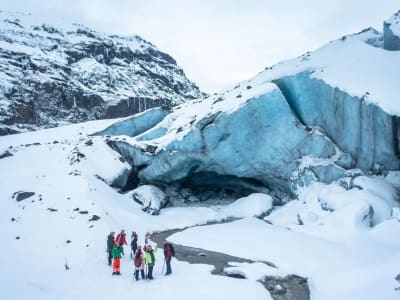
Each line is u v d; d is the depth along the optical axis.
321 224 25.59
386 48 38.44
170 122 43.25
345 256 20.36
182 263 20.23
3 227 24.67
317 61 37.47
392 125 28.53
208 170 39.97
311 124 35.69
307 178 33.31
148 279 17.23
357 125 31.44
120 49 108.81
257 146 36.31
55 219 24.83
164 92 99.88
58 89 70.62
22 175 32.22
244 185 41.59
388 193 27.38
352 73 33.75
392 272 14.86
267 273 18.42
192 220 32.16
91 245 21.34
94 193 28.70
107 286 16.22
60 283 16.62
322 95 34.47
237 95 38.41
